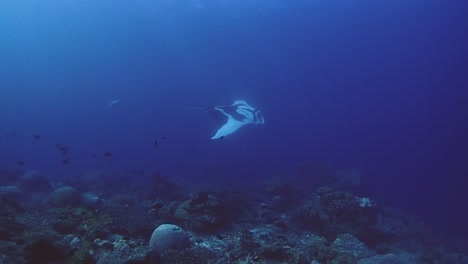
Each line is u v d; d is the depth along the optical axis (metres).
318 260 9.99
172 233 9.26
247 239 10.48
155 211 12.01
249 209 14.91
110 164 33.88
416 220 22.55
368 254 11.41
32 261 7.25
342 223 13.50
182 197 16.72
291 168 28.14
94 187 19.62
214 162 34.16
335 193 14.43
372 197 23.92
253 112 20.83
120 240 8.66
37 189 18.30
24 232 8.32
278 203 16.80
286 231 13.12
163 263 8.09
